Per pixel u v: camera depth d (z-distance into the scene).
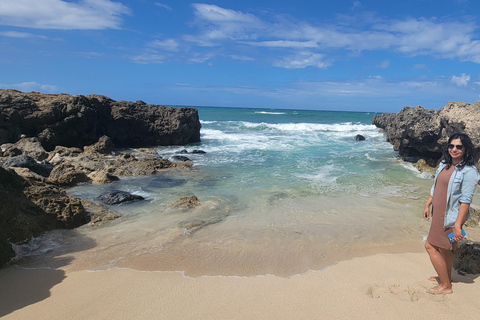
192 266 4.64
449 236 3.49
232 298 3.69
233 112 57.75
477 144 9.85
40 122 14.72
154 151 16.25
